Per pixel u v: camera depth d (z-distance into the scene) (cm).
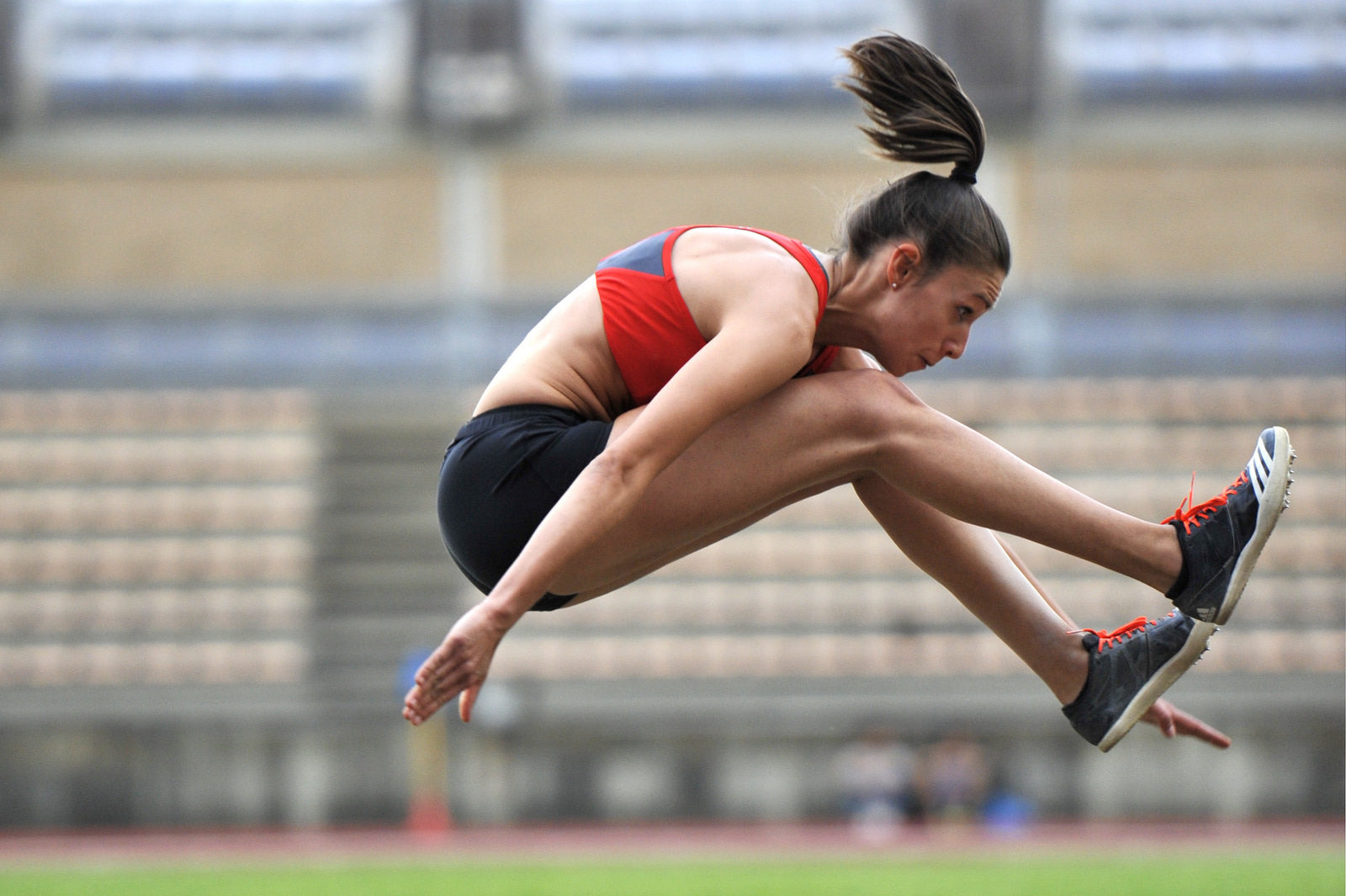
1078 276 6438
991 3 6506
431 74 6300
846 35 6625
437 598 5300
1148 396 5653
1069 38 6544
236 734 4741
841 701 4812
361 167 6506
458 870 3269
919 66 771
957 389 5666
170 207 6488
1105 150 6469
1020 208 6431
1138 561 746
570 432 759
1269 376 5712
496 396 786
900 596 5275
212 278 6450
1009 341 5775
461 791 4716
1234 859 3388
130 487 5544
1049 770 4778
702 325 746
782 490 739
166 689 4825
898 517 814
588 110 6519
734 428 734
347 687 4959
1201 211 6481
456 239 6469
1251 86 6481
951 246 754
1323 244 6456
